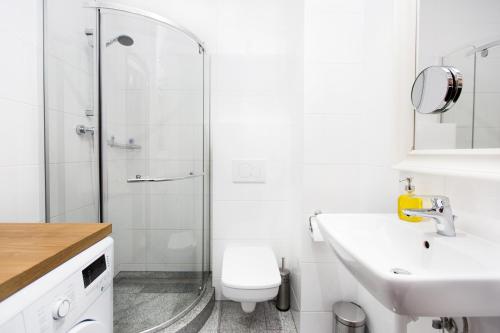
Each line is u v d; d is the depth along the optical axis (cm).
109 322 83
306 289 137
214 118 175
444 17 86
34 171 126
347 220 91
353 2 133
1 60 107
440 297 45
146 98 148
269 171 173
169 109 155
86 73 132
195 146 165
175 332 129
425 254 71
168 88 154
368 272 51
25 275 53
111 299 85
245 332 142
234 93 175
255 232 174
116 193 144
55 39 132
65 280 61
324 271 137
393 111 107
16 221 116
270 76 175
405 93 103
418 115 98
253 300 118
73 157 135
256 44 174
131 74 143
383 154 116
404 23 102
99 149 134
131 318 135
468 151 73
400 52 104
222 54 174
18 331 48
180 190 163
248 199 173
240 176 171
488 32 69
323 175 136
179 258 164
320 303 137
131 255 154
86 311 69
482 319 63
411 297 45
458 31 80
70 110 134
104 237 85
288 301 164
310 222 130
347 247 62
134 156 147
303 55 135
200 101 166
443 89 84
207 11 180
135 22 141
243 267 135
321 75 134
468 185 74
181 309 144
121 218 148
